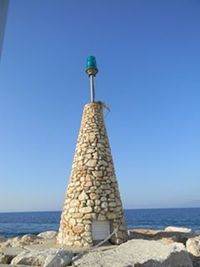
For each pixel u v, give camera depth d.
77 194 13.55
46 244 13.52
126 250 10.82
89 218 12.92
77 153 14.74
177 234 16.02
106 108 16.16
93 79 16.09
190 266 10.72
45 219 95.81
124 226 13.57
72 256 10.55
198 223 61.16
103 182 13.73
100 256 10.27
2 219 100.25
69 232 13.07
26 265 9.84
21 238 16.08
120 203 13.98
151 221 71.06
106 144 14.93
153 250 10.64
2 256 10.66
